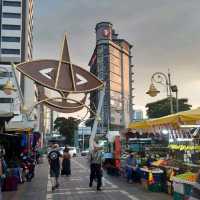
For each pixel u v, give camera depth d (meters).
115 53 160.75
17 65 30.34
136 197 14.05
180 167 13.95
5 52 111.06
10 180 16.81
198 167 12.51
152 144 22.36
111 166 24.33
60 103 31.25
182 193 10.18
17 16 112.94
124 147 25.23
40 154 46.44
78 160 52.69
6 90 28.81
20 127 19.45
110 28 160.62
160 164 15.78
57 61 31.14
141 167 18.02
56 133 127.06
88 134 120.31
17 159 19.70
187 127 15.64
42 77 30.62
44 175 25.86
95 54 161.38
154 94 23.59
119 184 18.73
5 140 20.33
